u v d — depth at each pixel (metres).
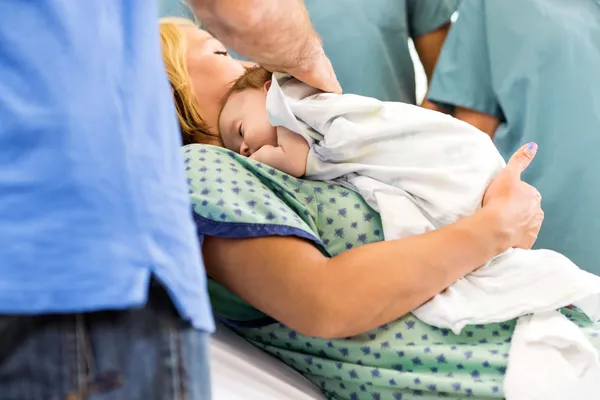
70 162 0.40
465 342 0.88
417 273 0.84
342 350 0.89
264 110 1.03
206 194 0.85
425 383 0.84
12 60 0.39
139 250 0.42
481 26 1.41
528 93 1.34
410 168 0.95
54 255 0.39
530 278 0.89
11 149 0.39
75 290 0.39
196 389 0.44
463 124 0.99
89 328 0.41
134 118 0.44
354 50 1.44
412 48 1.69
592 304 0.90
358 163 0.99
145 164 0.44
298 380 0.92
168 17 1.25
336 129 0.96
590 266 1.30
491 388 0.83
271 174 0.96
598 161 1.30
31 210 0.39
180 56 1.09
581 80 1.32
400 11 1.52
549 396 0.80
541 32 1.34
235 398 0.71
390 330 0.89
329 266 0.83
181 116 1.08
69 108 0.40
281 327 0.95
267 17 0.70
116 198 0.41
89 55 0.41
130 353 0.42
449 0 1.56
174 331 0.44
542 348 0.84
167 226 0.45
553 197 1.32
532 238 0.99
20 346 0.39
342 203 0.96
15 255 0.38
